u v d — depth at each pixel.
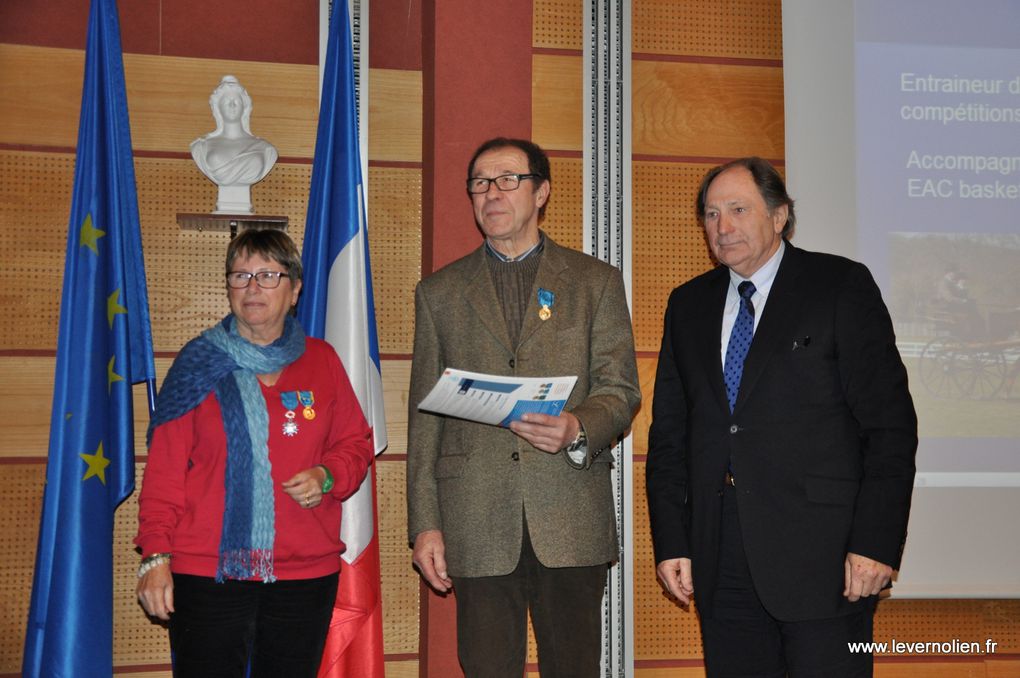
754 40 3.43
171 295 3.12
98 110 2.80
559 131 3.27
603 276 2.46
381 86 3.32
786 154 3.28
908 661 3.32
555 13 3.29
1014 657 3.34
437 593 3.05
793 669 2.15
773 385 2.21
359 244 2.84
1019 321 3.29
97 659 2.58
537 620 2.33
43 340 3.03
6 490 2.98
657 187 3.36
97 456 2.64
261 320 2.27
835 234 3.27
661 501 2.38
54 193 3.06
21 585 2.97
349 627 2.71
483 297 2.42
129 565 3.02
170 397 2.19
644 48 3.37
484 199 2.41
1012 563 3.21
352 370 2.77
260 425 2.20
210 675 2.13
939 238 3.30
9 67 3.06
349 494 2.28
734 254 2.29
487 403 2.04
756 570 2.15
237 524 2.13
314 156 3.12
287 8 3.25
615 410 2.26
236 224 3.05
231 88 3.07
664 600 3.26
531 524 2.28
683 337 2.42
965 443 3.24
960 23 3.36
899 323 3.26
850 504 2.14
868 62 3.33
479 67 3.22
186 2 3.19
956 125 3.34
